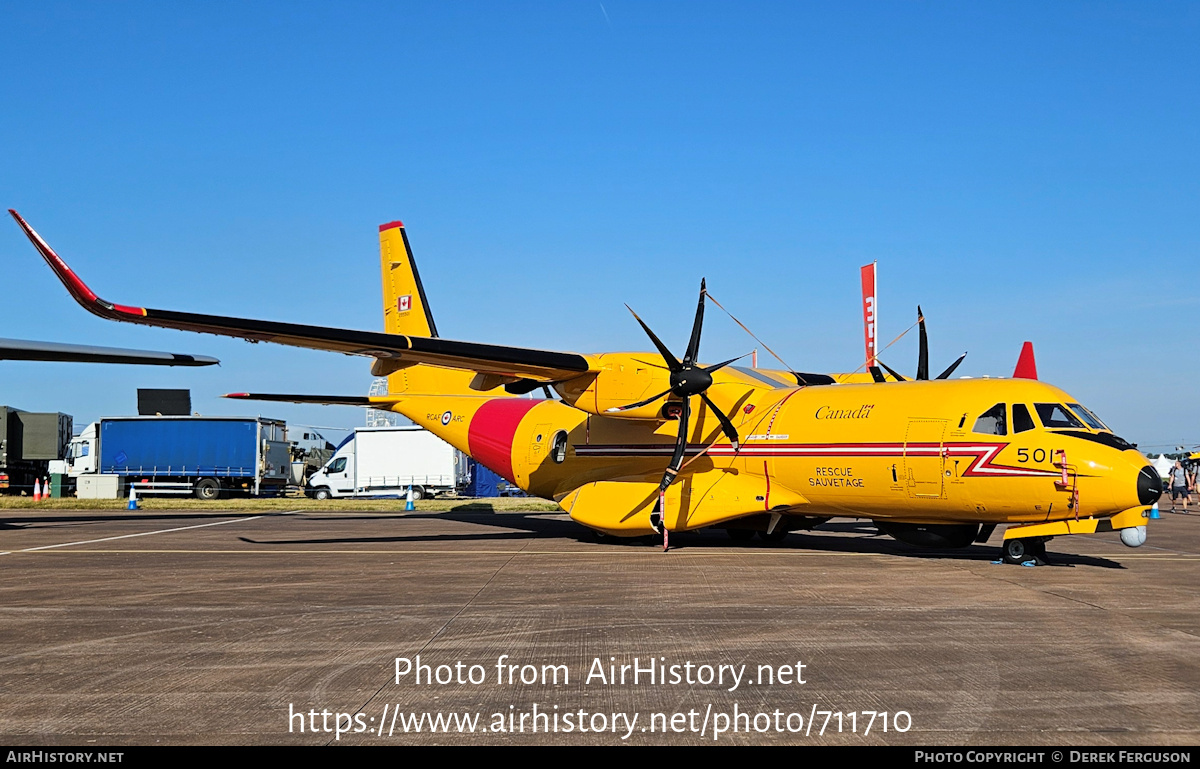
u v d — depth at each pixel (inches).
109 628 332.8
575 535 749.9
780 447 599.5
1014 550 531.8
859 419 569.0
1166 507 1357.0
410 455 1569.9
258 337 563.2
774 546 649.0
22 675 264.5
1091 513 489.4
